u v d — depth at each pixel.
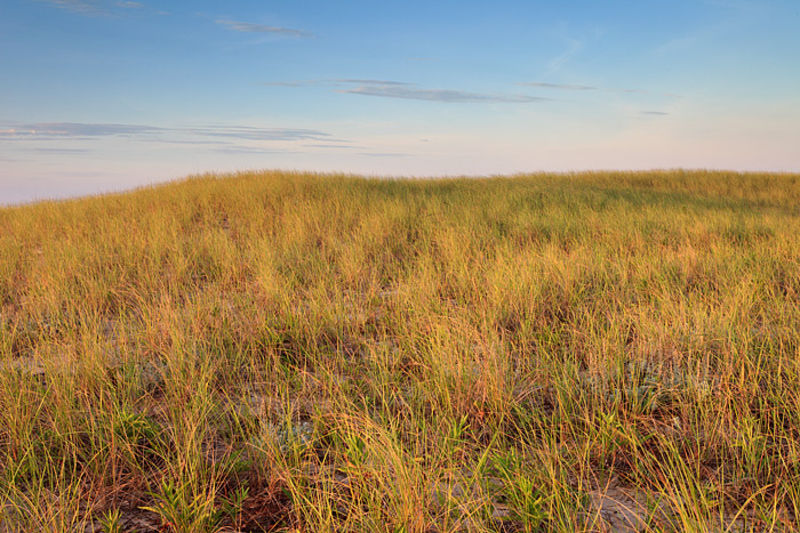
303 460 3.00
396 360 4.32
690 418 3.28
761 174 23.98
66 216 12.14
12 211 13.95
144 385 3.93
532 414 3.46
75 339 4.77
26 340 5.02
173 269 7.58
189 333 4.85
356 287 6.88
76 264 7.57
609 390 3.78
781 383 3.62
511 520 2.46
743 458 2.89
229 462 2.97
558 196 14.66
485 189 16.88
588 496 2.60
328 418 3.44
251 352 4.65
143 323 5.31
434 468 2.76
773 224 10.44
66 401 3.42
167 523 2.48
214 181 17.31
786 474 2.72
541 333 4.89
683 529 2.31
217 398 3.79
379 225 10.09
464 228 9.55
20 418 3.27
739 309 5.09
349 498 2.63
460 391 3.66
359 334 5.17
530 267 6.60
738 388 3.60
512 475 2.71
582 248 7.95
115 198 14.95
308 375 4.18
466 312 5.26
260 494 2.74
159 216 11.47
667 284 6.16
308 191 14.77
